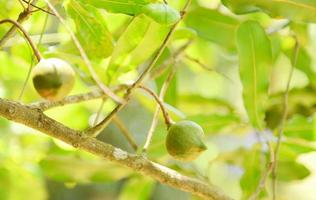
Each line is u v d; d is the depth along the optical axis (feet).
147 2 2.57
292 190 5.65
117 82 3.05
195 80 4.87
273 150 3.13
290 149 3.42
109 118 2.52
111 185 5.33
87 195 5.28
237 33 3.02
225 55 3.89
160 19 2.45
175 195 5.18
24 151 3.68
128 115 4.65
